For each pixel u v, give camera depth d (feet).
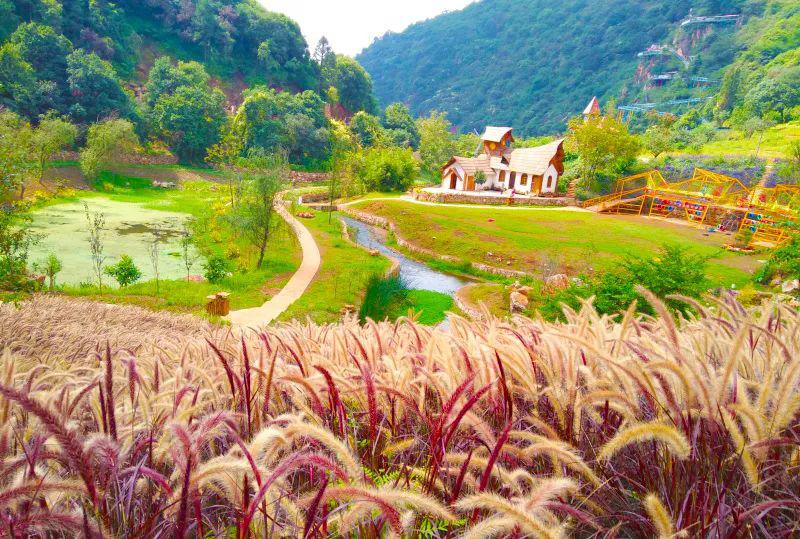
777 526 4.73
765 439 4.61
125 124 170.50
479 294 71.56
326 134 261.24
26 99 187.73
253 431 6.13
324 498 3.35
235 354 9.34
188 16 335.47
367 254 96.02
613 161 155.53
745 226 104.78
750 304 45.01
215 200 144.56
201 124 219.20
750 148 199.93
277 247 97.55
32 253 77.77
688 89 495.41
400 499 3.27
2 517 3.38
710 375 5.40
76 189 149.28
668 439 4.17
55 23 246.06
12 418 5.07
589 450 5.87
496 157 176.35
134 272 63.82
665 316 5.72
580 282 50.47
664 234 108.68
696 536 4.47
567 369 6.03
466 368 6.68
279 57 365.61
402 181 187.62
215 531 4.66
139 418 6.04
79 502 4.43
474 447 5.83
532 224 116.06
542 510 3.95
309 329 13.98
